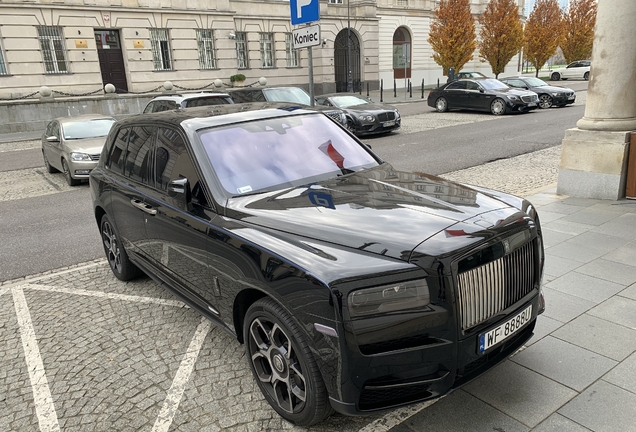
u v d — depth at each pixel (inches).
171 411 118.4
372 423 109.9
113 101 887.1
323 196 125.6
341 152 155.3
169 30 1054.4
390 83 1544.0
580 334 139.4
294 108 170.4
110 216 190.1
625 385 116.8
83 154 406.6
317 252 100.7
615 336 137.6
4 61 884.0
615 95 256.5
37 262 235.0
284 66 1279.5
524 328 114.3
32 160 570.6
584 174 272.2
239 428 111.0
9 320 173.5
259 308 110.2
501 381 120.8
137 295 188.4
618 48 250.5
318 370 99.3
